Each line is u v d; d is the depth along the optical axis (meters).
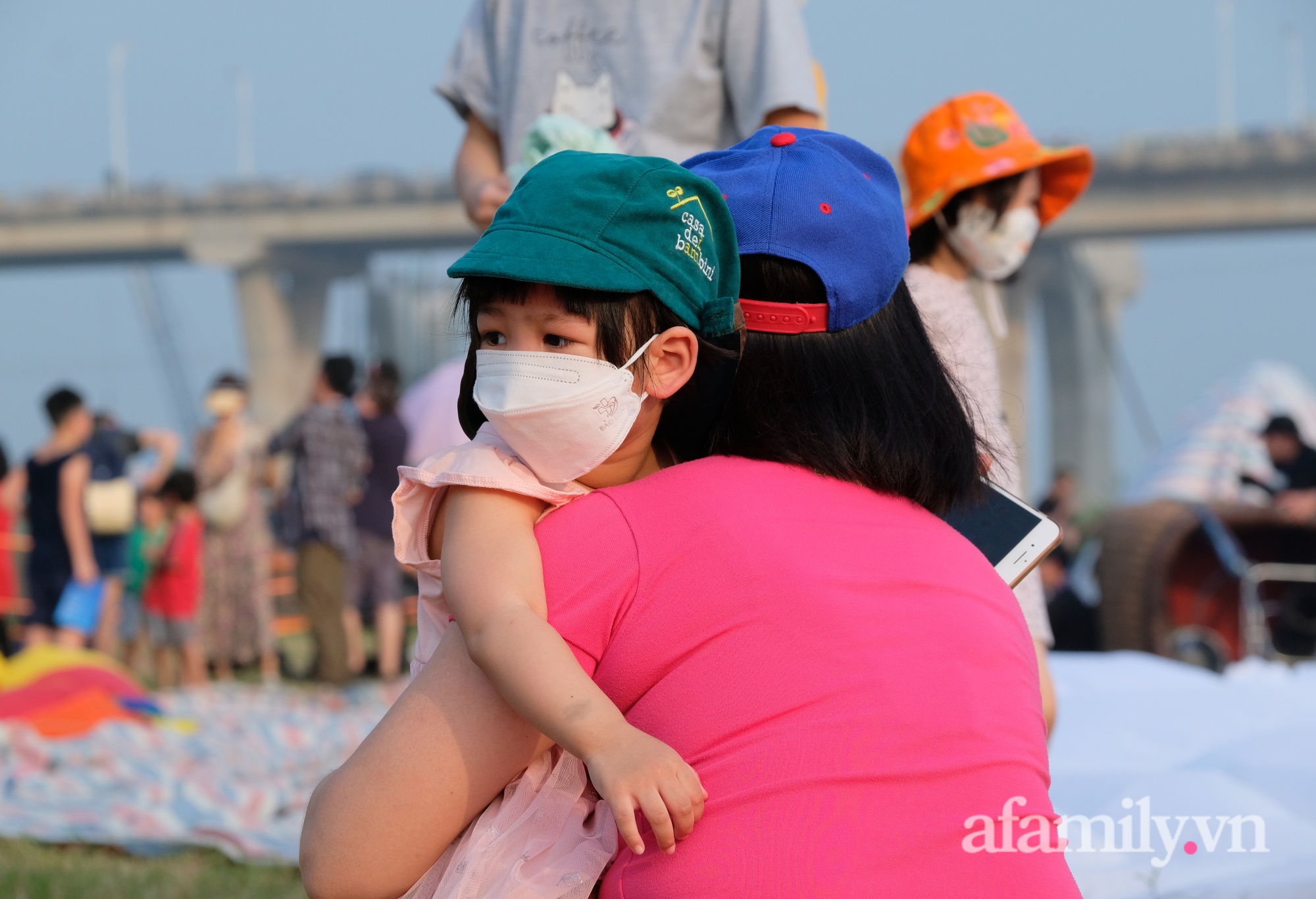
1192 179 52.22
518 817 1.69
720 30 3.30
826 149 1.98
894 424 1.82
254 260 58.66
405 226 57.94
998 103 3.42
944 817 1.52
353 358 9.98
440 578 1.81
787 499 1.74
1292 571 9.27
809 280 1.84
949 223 3.39
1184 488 13.88
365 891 1.67
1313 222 52.03
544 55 3.44
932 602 1.67
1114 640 8.84
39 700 6.98
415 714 1.68
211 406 10.68
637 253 1.71
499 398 1.74
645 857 1.59
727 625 1.61
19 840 4.56
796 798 1.52
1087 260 59.34
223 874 4.20
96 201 58.88
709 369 1.83
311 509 9.70
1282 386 15.27
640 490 1.74
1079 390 58.69
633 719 1.63
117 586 10.40
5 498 10.64
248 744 6.59
